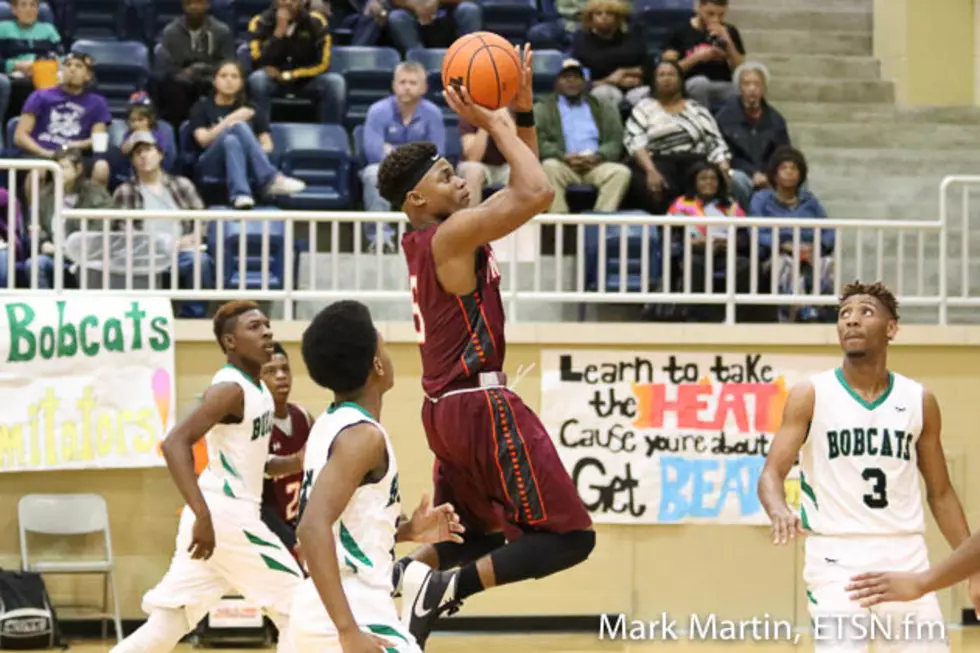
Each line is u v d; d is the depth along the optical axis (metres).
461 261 7.10
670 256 14.34
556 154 15.81
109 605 13.21
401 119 16.09
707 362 13.53
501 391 7.26
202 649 12.68
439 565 7.65
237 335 9.81
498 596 13.39
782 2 20.20
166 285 14.37
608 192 15.51
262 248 13.48
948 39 19.33
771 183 15.36
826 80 19.22
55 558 13.21
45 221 14.33
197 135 16.17
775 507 8.01
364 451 6.09
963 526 8.25
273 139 16.64
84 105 16.12
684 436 13.50
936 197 17.59
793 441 8.19
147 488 13.19
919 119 18.88
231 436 9.73
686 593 13.49
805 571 8.20
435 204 7.30
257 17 17.45
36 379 12.82
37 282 13.16
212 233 14.91
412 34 18.42
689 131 16.09
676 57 17.33
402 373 13.21
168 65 17.31
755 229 13.52
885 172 17.91
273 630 12.88
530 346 13.41
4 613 12.28
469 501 7.64
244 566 9.70
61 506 12.98
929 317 16.11
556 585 13.45
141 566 13.20
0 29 17.59
